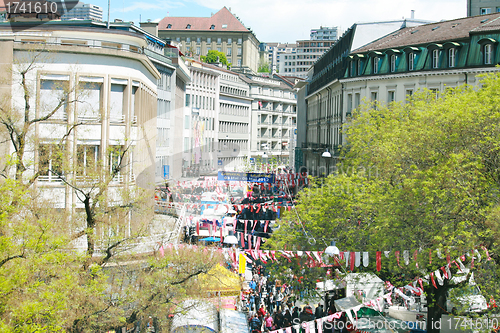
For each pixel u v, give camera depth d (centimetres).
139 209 2284
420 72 5009
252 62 17450
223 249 2181
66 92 2433
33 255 1552
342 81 6166
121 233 2103
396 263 2312
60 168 2195
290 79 17288
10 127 2083
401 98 5328
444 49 4809
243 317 2317
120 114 3133
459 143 2388
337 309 2402
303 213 2897
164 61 5594
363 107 4112
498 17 4797
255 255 2164
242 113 12938
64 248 1741
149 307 1997
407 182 2358
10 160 1764
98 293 1769
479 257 2119
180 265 2161
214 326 2206
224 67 14100
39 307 1465
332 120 7138
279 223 3012
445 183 2284
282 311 2641
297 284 2606
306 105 10406
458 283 2216
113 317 1934
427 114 2591
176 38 16662
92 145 2938
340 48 6900
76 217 2158
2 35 3497
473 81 4562
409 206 2320
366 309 2344
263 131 14312
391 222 2317
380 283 2438
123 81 3114
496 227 2056
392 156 2669
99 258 2006
